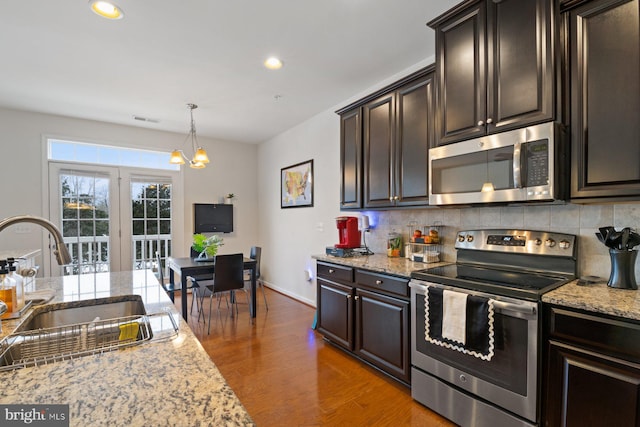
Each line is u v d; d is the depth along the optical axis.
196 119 4.30
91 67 2.79
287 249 4.83
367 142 2.85
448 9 2.06
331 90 3.34
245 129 4.81
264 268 5.52
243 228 5.62
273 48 2.51
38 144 4.01
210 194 5.30
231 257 3.54
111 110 3.93
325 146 3.99
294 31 2.28
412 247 2.73
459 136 1.99
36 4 1.95
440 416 1.92
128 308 1.57
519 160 1.66
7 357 0.95
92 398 0.67
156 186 4.86
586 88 1.55
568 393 1.41
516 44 1.73
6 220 1.17
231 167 5.50
